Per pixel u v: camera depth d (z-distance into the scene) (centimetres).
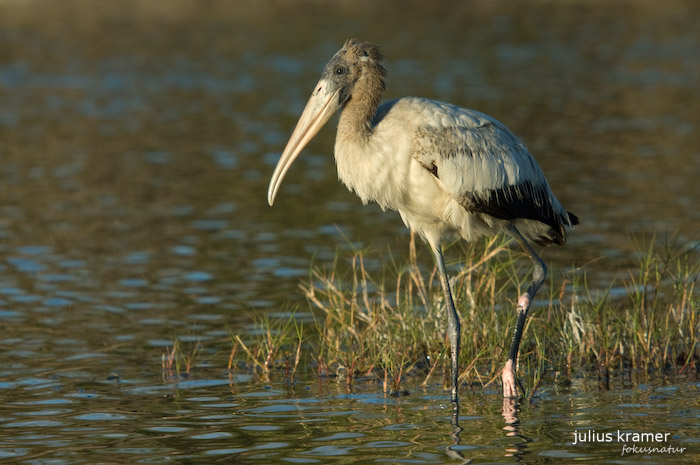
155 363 1107
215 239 1686
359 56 1039
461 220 1030
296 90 3647
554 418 911
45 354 1134
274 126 2920
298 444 846
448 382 1053
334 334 1126
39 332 1216
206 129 2883
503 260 1445
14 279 1451
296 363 1088
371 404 969
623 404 950
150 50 4744
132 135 2794
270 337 1111
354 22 5666
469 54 4525
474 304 1134
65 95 3581
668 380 1035
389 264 1488
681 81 3684
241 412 943
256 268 1501
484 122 1032
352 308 1143
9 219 1822
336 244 1636
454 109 1029
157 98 3509
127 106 3334
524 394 996
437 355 1104
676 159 2291
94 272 1488
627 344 1116
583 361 1104
